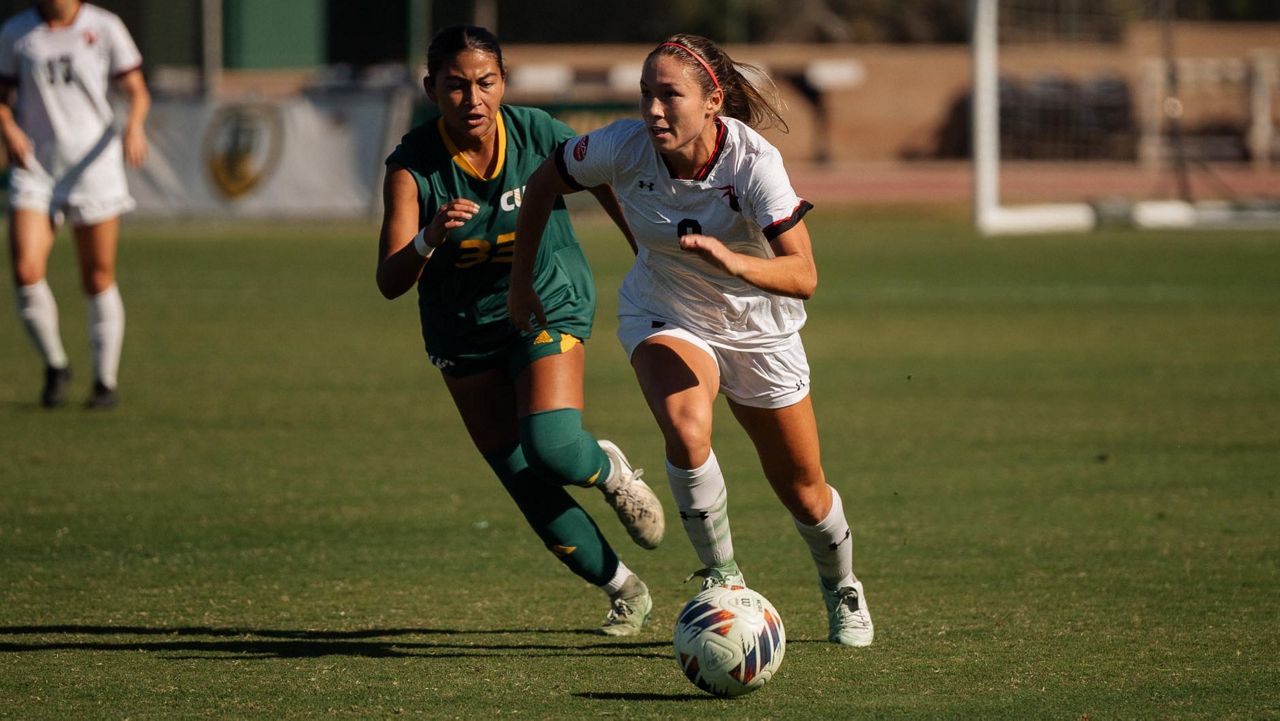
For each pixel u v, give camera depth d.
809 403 16.61
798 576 20.73
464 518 24.36
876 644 17.12
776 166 15.42
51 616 18.47
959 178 144.38
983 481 27.05
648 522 18.03
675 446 15.63
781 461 16.59
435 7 166.25
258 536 23.02
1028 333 48.59
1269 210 94.88
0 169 85.25
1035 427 32.59
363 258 72.56
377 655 16.72
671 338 16.33
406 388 38.38
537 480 17.66
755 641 14.70
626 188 16.09
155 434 31.58
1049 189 126.19
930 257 75.19
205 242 80.12
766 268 14.68
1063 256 75.25
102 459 28.92
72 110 33.44
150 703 14.82
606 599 19.53
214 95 87.56
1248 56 164.62
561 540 17.45
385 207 17.23
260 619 18.38
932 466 28.47
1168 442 30.75
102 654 16.70
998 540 22.61
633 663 16.45
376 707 14.71
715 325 16.39
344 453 29.88
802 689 15.31
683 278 16.33
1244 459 28.91
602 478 17.34
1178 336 47.62
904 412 34.50
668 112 14.95
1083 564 21.05
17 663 16.31
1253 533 22.91
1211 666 16.08
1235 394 36.78
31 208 33.78
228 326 50.47
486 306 17.62
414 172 17.28
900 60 176.88
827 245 82.00
